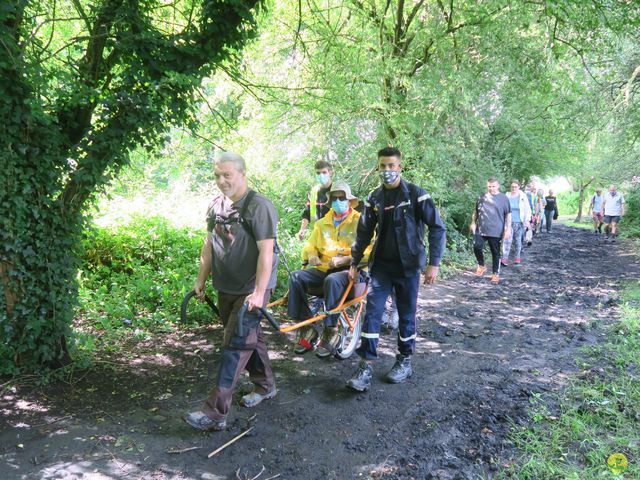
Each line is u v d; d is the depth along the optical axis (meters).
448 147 9.12
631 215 21.69
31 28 4.07
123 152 4.30
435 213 4.32
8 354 4.29
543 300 7.79
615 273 10.28
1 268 4.10
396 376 4.53
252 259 3.54
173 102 4.39
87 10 5.00
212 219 3.64
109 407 3.90
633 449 3.32
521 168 15.75
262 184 8.67
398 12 8.77
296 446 3.47
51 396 4.02
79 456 3.25
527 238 15.23
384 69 8.07
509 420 3.76
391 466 3.24
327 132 8.72
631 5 6.87
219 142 7.15
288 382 4.52
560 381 4.50
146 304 6.26
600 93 11.09
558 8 6.75
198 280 3.86
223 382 3.50
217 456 3.33
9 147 3.85
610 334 5.89
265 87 6.63
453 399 4.17
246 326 3.48
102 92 4.26
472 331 6.16
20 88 3.76
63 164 4.18
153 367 4.71
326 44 8.00
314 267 4.99
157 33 4.35
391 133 8.91
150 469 3.16
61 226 4.28
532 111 11.23
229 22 4.45
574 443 3.43
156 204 8.61
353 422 3.81
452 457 3.33
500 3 8.06
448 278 9.46
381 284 4.43
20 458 3.21
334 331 4.67
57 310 4.37
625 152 15.07
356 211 5.17
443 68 8.59
